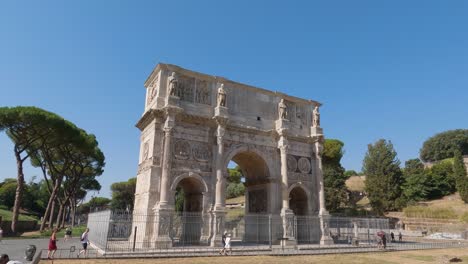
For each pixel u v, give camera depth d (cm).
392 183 7756
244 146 4122
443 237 5694
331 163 8700
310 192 4494
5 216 6450
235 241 4291
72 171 6531
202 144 3850
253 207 4500
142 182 3772
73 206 8450
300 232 4347
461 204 7469
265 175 4344
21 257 2241
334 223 5381
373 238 4856
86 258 2516
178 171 3594
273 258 2878
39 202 10762
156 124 3616
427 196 8275
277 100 4619
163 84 3800
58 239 4606
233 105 4222
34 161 6388
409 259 2891
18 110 4228
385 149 8012
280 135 4341
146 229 3275
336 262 2667
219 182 3712
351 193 8856
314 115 4841
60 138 4816
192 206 3906
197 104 3938
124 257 2581
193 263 2455
